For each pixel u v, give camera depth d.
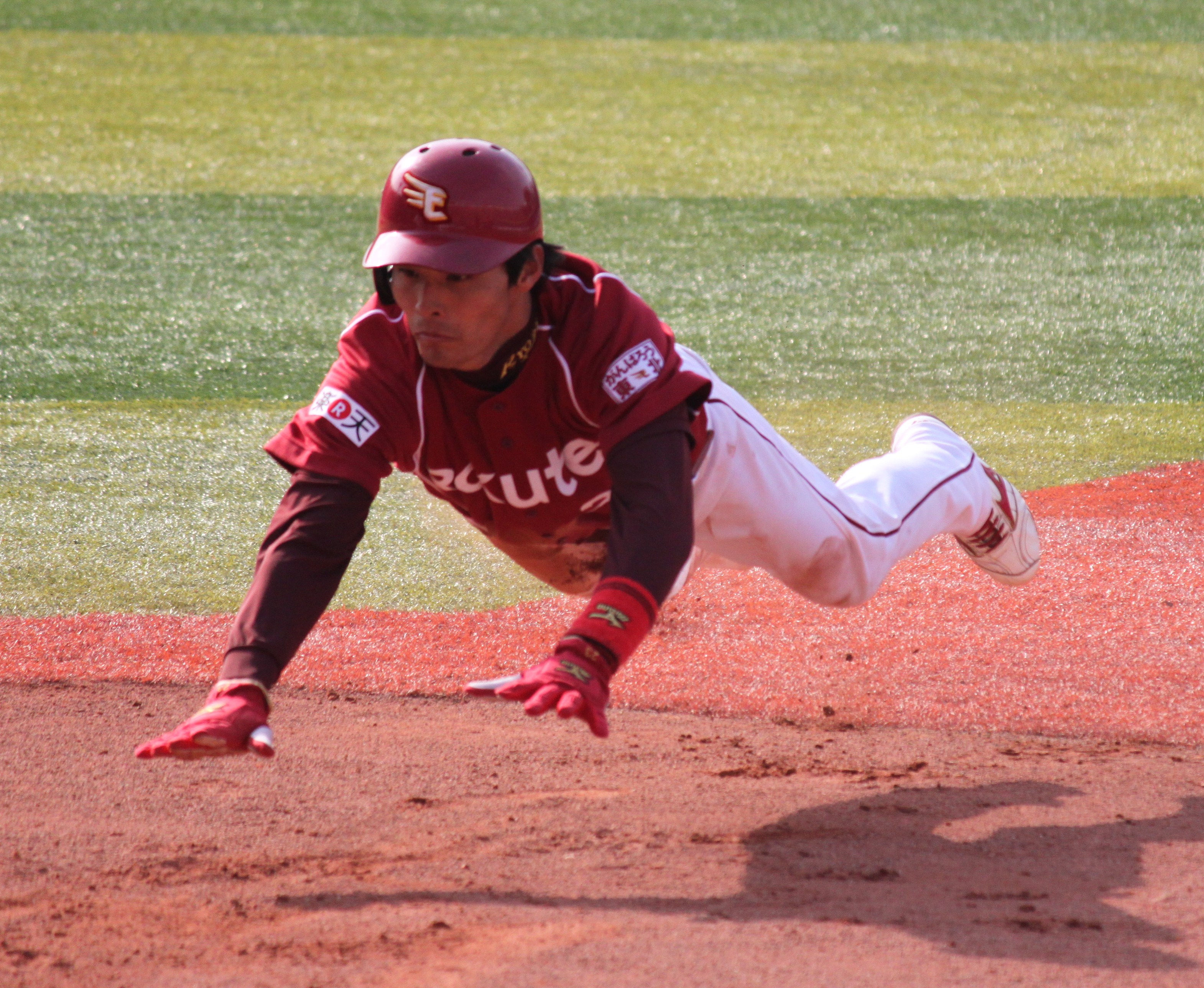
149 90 49.94
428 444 8.96
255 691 7.88
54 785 11.10
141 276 31.88
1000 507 12.77
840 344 28.25
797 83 53.69
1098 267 33.78
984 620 15.53
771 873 9.12
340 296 30.95
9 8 60.47
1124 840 9.81
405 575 17.05
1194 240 35.88
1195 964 7.63
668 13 64.62
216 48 56.09
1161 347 27.95
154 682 13.73
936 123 48.38
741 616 15.78
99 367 25.84
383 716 12.95
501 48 58.06
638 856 9.50
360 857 9.66
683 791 10.97
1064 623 15.40
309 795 10.94
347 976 7.46
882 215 38.16
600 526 9.94
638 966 7.48
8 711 12.84
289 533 8.42
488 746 12.13
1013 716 12.83
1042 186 41.00
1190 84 53.72
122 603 15.84
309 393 24.80
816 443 22.31
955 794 10.85
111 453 21.28
